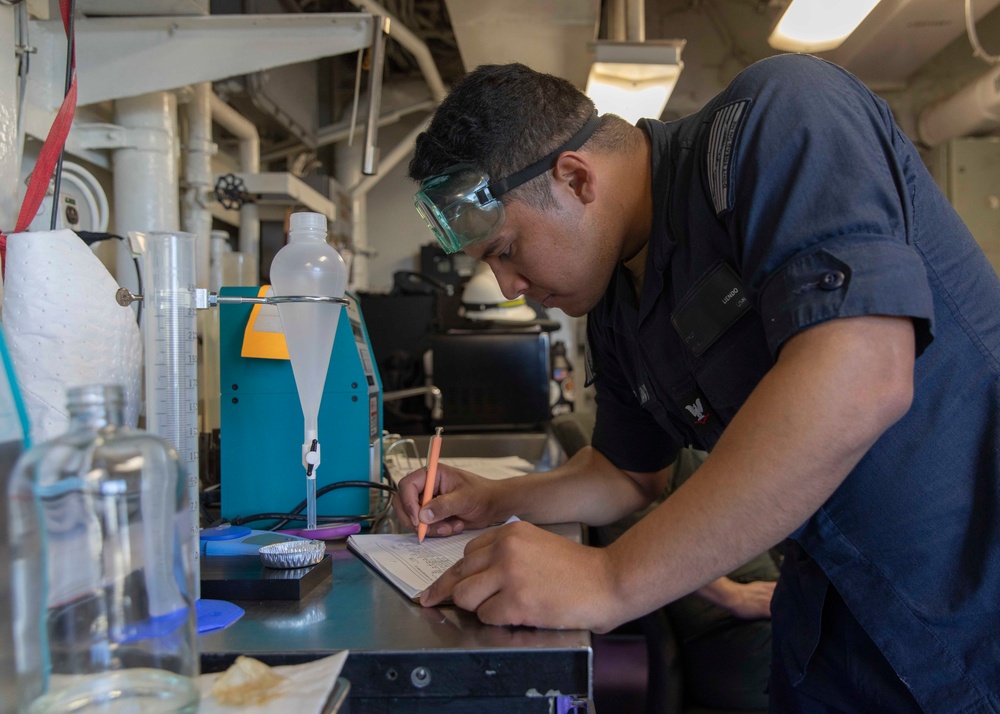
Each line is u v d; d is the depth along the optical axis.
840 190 0.72
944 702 0.85
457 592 0.77
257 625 0.74
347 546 1.09
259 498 1.20
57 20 1.53
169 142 1.89
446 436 2.57
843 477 0.68
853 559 0.90
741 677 1.71
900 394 0.67
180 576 0.58
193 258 0.88
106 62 1.56
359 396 1.23
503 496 1.21
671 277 1.00
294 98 3.39
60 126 0.99
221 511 1.19
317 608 0.80
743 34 4.35
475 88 0.96
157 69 1.58
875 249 0.69
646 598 0.71
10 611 0.53
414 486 1.17
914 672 0.87
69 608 0.55
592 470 1.32
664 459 1.32
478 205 0.93
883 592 0.88
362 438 1.23
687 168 0.95
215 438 1.59
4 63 1.17
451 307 3.20
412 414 2.97
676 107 4.50
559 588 0.72
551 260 0.98
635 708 1.71
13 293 0.84
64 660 0.55
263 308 1.18
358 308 1.46
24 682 0.53
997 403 0.86
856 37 3.44
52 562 0.54
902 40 3.57
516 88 0.95
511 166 0.93
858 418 0.66
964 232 0.92
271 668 0.61
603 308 1.22
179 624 0.57
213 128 3.34
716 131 0.85
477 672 0.66
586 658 0.66
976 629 0.84
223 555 0.96
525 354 2.87
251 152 3.02
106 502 0.56
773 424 0.67
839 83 0.82
